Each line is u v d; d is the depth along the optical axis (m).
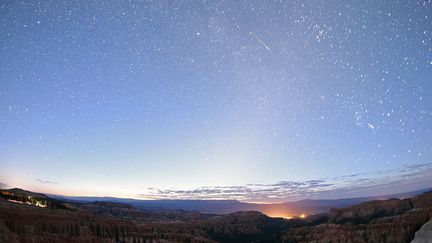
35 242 128.50
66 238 142.75
